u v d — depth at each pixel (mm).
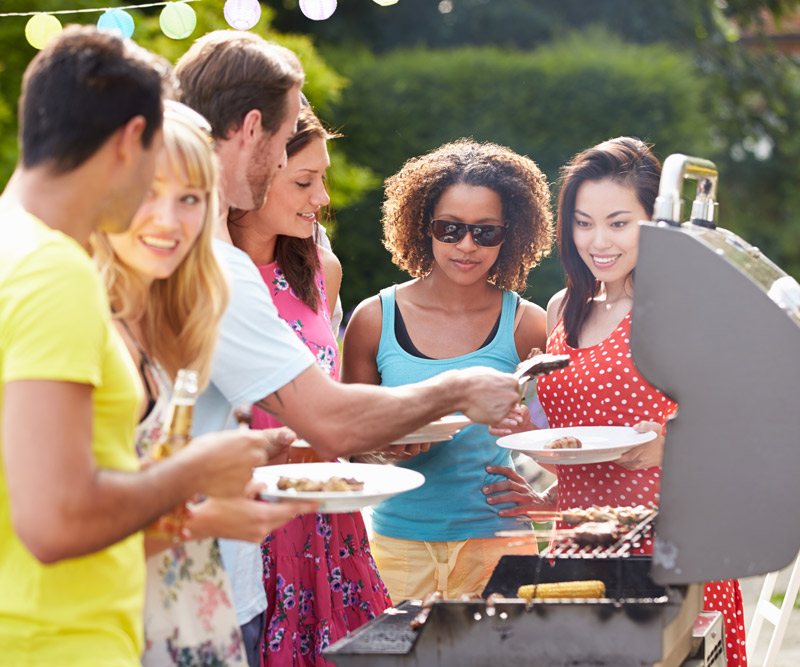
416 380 2754
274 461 2355
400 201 2873
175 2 2736
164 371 1748
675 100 10281
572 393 2592
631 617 1716
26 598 1341
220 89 1998
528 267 2910
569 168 2641
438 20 14539
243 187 2066
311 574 2404
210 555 1778
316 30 13398
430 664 1791
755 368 1708
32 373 1229
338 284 2893
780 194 15430
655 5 15008
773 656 2801
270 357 1913
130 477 1322
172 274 1747
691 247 1720
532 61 10273
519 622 1759
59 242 1292
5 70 5926
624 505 2479
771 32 17641
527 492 2691
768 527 1726
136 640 1484
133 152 1359
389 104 10141
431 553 2697
